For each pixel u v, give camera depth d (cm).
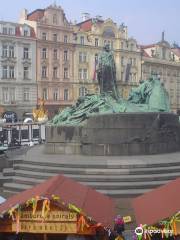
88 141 2345
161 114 2403
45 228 905
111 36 7906
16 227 910
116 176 1938
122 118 2316
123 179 1912
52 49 7112
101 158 2216
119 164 2011
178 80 9375
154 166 2027
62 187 991
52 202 893
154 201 1005
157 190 1083
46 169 2059
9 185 2014
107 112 2414
